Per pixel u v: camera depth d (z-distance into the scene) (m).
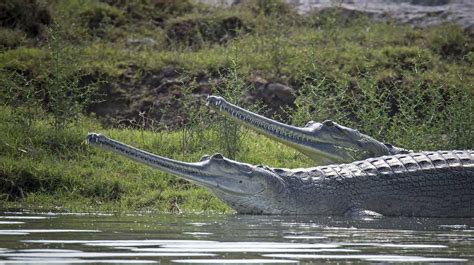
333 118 55.41
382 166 44.50
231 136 52.03
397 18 79.69
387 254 27.72
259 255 27.09
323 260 26.19
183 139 52.50
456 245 30.42
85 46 69.81
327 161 48.97
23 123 52.81
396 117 55.25
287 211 42.62
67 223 36.28
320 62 66.06
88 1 77.88
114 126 60.47
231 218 39.84
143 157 40.28
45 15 73.81
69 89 55.41
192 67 66.00
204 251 27.86
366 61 66.75
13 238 30.64
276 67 66.19
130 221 37.59
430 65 69.81
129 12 77.38
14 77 63.09
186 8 79.44
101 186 46.19
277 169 43.78
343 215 43.00
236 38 69.56
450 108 54.06
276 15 78.69
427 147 52.72
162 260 25.66
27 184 46.38
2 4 73.12
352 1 82.88
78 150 50.56
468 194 44.66
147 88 64.31
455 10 81.19
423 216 44.06
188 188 47.19
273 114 62.69
